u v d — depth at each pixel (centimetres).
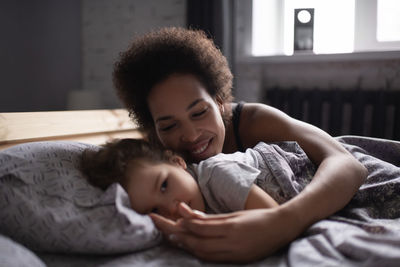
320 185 75
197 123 89
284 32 294
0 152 78
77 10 350
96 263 63
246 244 60
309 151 95
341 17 274
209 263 61
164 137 93
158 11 326
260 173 83
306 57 273
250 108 115
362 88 268
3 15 284
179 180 75
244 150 113
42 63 318
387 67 259
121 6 338
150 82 93
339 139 125
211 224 62
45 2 318
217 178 77
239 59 294
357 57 258
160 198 73
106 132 163
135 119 113
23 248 58
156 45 98
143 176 74
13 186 71
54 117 134
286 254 66
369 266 52
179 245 66
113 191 69
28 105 308
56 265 63
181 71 91
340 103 257
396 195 87
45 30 319
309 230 69
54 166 78
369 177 96
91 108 311
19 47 297
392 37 266
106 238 63
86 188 74
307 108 271
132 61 100
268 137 106
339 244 60
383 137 245
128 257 63
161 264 60
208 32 252
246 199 72
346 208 86
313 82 283
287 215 66
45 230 65
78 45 352
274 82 296
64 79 342
